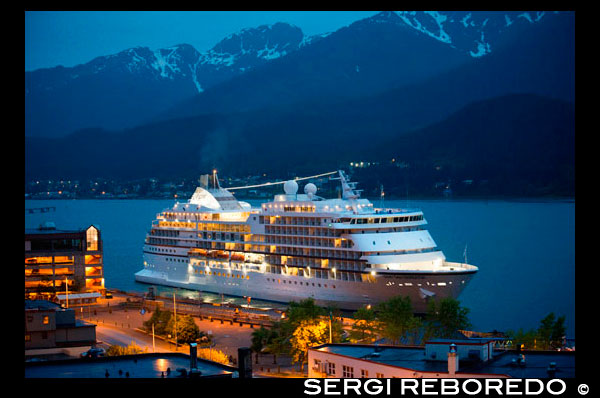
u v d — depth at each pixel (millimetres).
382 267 175750
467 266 176500
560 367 74938
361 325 136375
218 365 82438
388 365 81188
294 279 195250
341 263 183000
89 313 186250
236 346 147625
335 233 184000
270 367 131375
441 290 168750
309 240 191500
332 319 140375
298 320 134250
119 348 119312
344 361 87688
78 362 83000
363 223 180375
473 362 78938
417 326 132625
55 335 119688
